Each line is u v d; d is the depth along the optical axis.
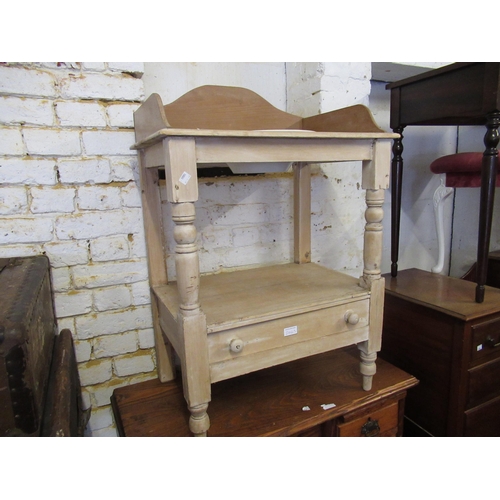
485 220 1.17
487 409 1.24
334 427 0.99
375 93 1.75
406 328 1.34
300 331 0.87
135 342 1.14
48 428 0.61
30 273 0.82
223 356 0.79
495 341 1.21
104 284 1.08
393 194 1.49
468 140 2.06
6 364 0.56
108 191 1.04
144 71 1.16
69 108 0.97
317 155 0.83
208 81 1.26
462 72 1.14
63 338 0.95
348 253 1.48
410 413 1.36
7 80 0.91
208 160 0.72
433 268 1.63
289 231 1.38
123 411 0.98
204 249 1.25
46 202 0.99
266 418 0.93
